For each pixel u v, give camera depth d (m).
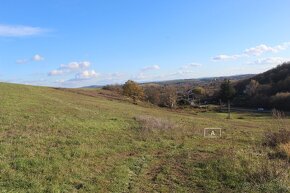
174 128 27.12
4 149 14.46
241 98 122.00
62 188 11.12
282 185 12.47
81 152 15.66
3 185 10.78
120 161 15.48
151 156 17.22
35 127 20.45
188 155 17.50
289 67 137.00
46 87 62.53
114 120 28.08
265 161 15.32
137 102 71.44
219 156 16.86
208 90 143.12
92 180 12.33
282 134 20.73
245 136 26.50
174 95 92.31
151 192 11.98
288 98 105.62
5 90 40.22
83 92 68.19
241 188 12.49
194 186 12.88
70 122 23.61
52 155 14.47
